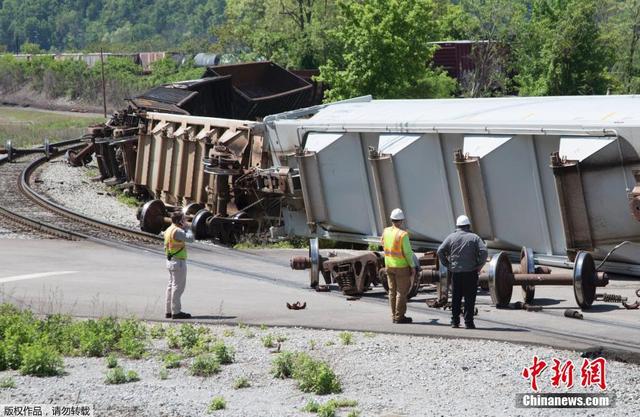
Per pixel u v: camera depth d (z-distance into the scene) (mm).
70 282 21984
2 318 16734
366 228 27047
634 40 75812
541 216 22438
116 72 131875
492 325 16359
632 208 20000
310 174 27734
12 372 14344
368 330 16281
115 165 42531
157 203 30906
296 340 15805
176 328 17125
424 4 54875
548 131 21625
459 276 15938
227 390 13070
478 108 24922
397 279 16672
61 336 16094
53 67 135750
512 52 74250
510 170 22641
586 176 21000
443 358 14188
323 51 83250
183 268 17906
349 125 26531
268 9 97375
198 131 33938
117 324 16859
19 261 25062
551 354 14180
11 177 45562
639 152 20297
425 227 25109
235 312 18375
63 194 40344
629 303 18375
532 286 18266
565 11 68500
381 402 12164
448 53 75500
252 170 29797
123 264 24875
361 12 54750
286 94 45812
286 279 22531
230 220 29672
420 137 24594
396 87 54688
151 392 12922
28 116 113125
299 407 12078
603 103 22578
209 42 158250
